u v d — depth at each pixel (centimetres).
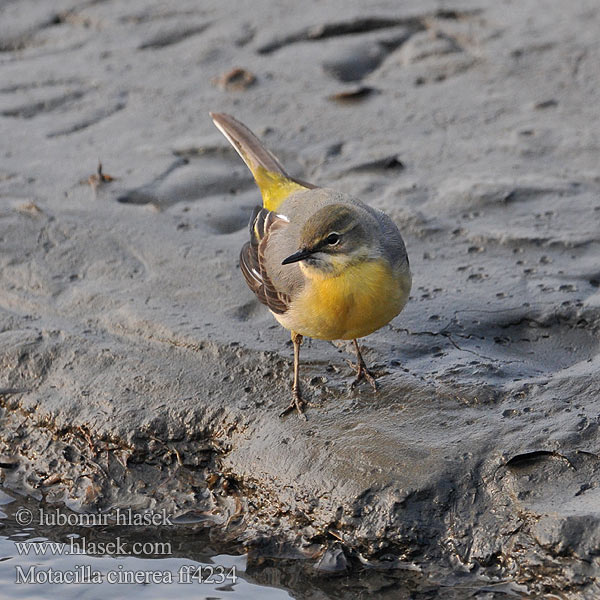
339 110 1902
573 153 1686
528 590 968
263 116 1894
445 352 1232
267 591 1040
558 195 1550
